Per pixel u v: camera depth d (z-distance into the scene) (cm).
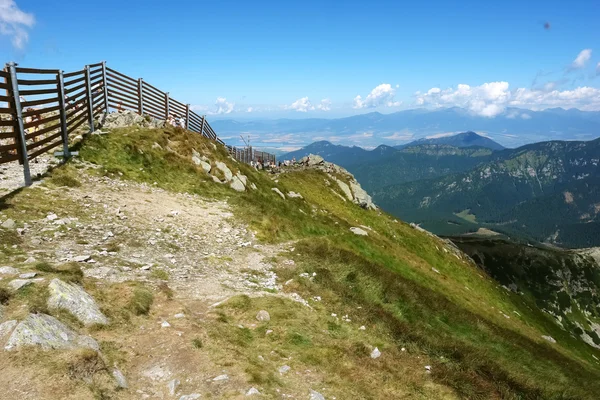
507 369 1742
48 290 941
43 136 2469
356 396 987
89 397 670
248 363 962
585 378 2542
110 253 1481
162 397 780
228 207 2667
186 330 1041
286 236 2594
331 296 1703
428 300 2402
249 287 1557
